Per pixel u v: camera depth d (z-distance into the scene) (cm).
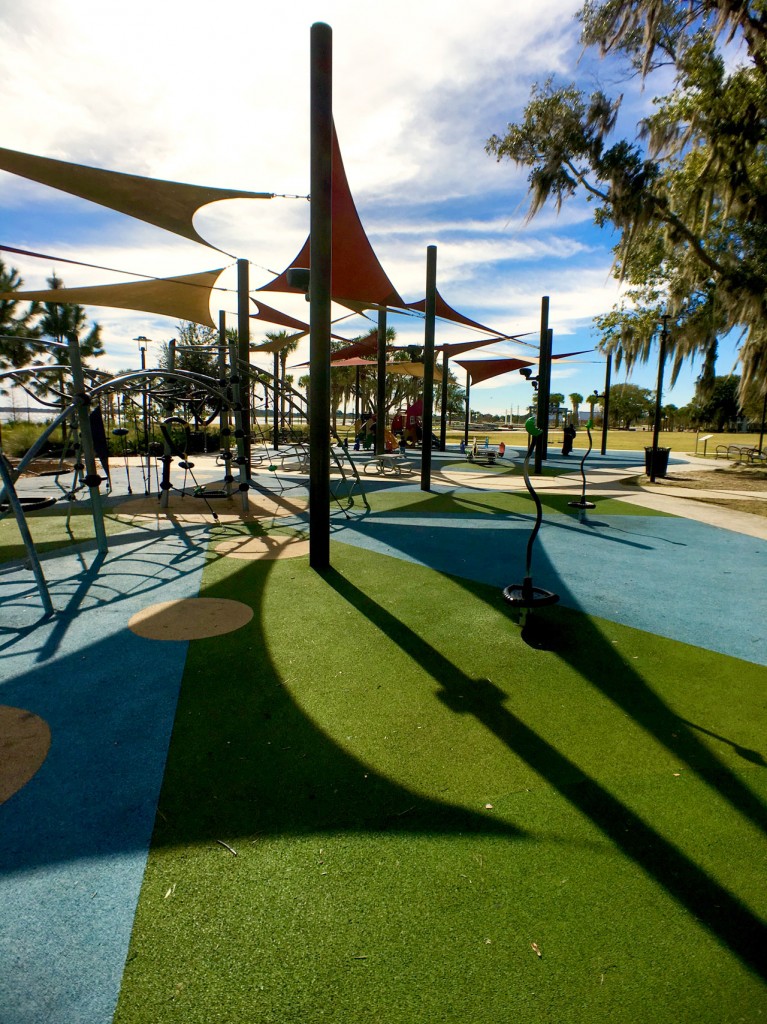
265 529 733
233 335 2514
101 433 996
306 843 194
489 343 1861
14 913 164
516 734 267
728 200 1146
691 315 1659
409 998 141
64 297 1123
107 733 262
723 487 1223
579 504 882
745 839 200
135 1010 137
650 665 345
